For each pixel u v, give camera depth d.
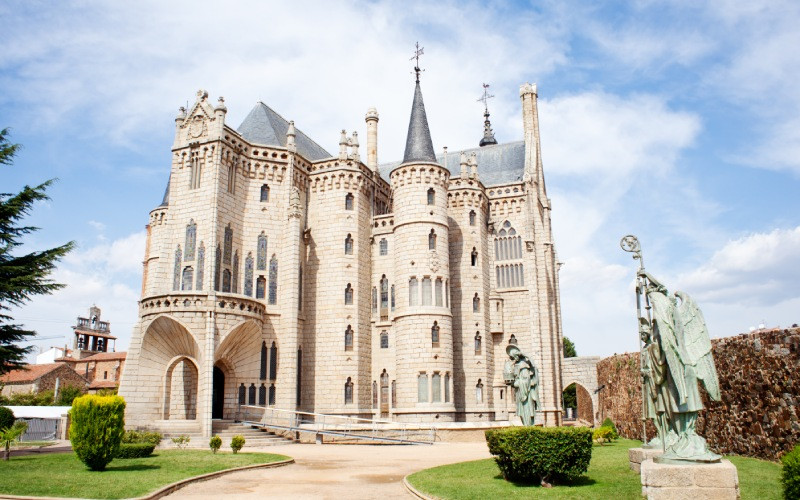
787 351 20.27
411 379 49.19
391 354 52.38
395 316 51.59
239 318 42.12
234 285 46.50
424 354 49.44
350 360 50.16
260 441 39.47
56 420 51.94
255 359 44.81
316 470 25.36
